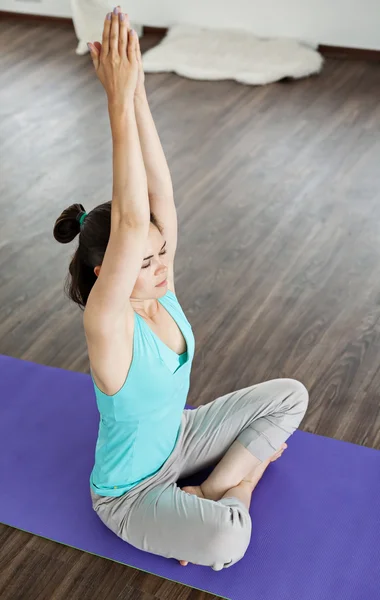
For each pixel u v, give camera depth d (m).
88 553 1.95
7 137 4.09
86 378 2.51
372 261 3.04
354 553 1.90
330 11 4.69
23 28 5.39
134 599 1.83
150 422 1.79
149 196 1.73
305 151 3.84
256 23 4.93
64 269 3.08
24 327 2.78
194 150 3.89
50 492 2.10
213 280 2.97
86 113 4.29
